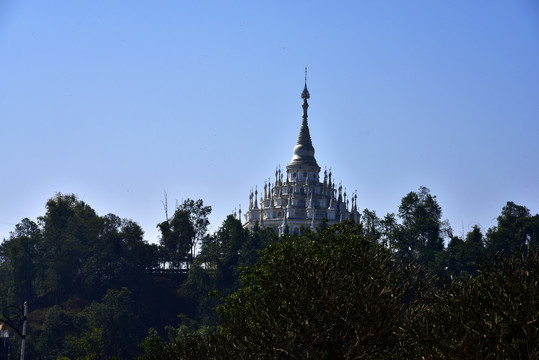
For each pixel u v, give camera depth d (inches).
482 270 1796.3
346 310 2240.4
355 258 2447.1
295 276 2271.2
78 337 7194.9
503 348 1577.3
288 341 2144.4
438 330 1772.9
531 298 1609.3
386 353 1964.8
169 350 3063.5
